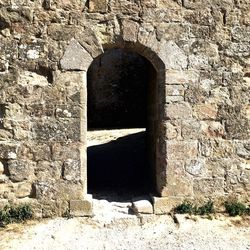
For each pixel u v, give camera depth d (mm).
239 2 8539
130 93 19422
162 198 8430
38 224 8023
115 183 10711
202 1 8453
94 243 7383
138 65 19391
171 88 8422
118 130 17109
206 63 8492
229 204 8547
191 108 8477
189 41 8445
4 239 7480
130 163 12461
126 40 8320
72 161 8258
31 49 8188
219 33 8516
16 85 8180
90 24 8258
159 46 8383
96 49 8289
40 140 8227
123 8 8289
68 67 8234
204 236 7668
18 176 8211
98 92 19469
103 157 13234
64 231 7789
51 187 8250
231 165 8586
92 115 19422
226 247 7258
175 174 8461
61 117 8242
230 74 8547
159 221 8219
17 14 8141
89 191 9867
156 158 8789
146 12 8336
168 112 8414
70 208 8258
